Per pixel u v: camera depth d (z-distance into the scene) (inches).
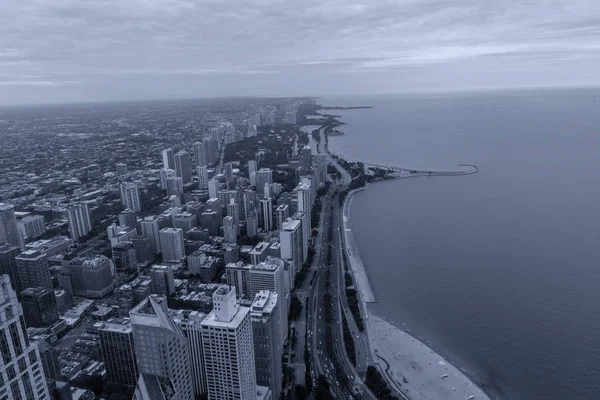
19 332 6048.2
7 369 5880.9
